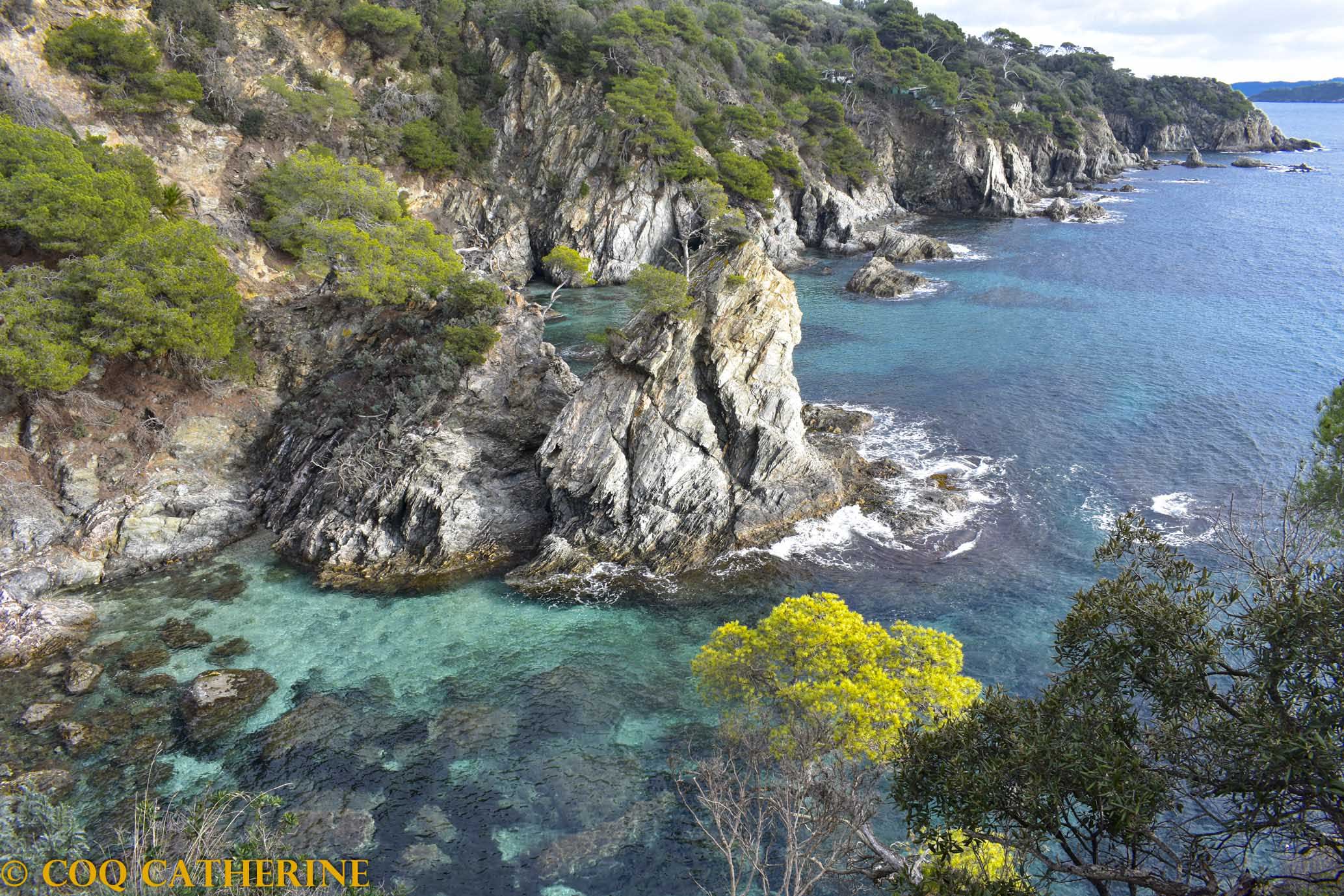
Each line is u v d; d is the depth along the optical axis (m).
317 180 64.06
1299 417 59.94
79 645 38.94
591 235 108.62
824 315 92.75
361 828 28.80
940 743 18.09
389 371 54.25
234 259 70.69
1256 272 101.38
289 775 31.27
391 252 56.75
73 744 32.38
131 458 48.69
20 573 41.91
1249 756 13.91
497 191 109.00
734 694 31.55
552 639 39.94
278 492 51.38
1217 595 37.66
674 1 143.62
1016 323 86.81
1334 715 13.16
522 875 27.22
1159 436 58.84
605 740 33.31
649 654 38.78
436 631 40.59
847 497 51.66
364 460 48.56
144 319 46.06
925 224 144.88
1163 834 24.78
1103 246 120.44
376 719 34.38
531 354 55.44
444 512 46.66
